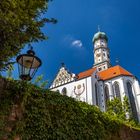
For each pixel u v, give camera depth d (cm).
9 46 941
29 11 1023
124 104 3027
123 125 1364
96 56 10812
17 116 907
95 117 1192
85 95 7169
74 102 1129
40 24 1090
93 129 1146
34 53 964
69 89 7625
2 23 889
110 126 1266
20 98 938
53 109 1026
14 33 959
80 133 1073
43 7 1102
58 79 8112
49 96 1038
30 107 958
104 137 1188
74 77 7800
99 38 11256
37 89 1012
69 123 1052
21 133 892
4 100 895
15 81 957
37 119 950
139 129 1448
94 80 7662
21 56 926
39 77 1534
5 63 981
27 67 923
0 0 885
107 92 7762
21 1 953
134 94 7625
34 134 922
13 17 909
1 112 869
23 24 1005
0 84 912
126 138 1324
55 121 1005
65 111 1063
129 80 7906
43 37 1076
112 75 8169
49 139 953
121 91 7575
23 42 1026
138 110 7312
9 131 865
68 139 1010
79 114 1118
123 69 8600
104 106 7238
